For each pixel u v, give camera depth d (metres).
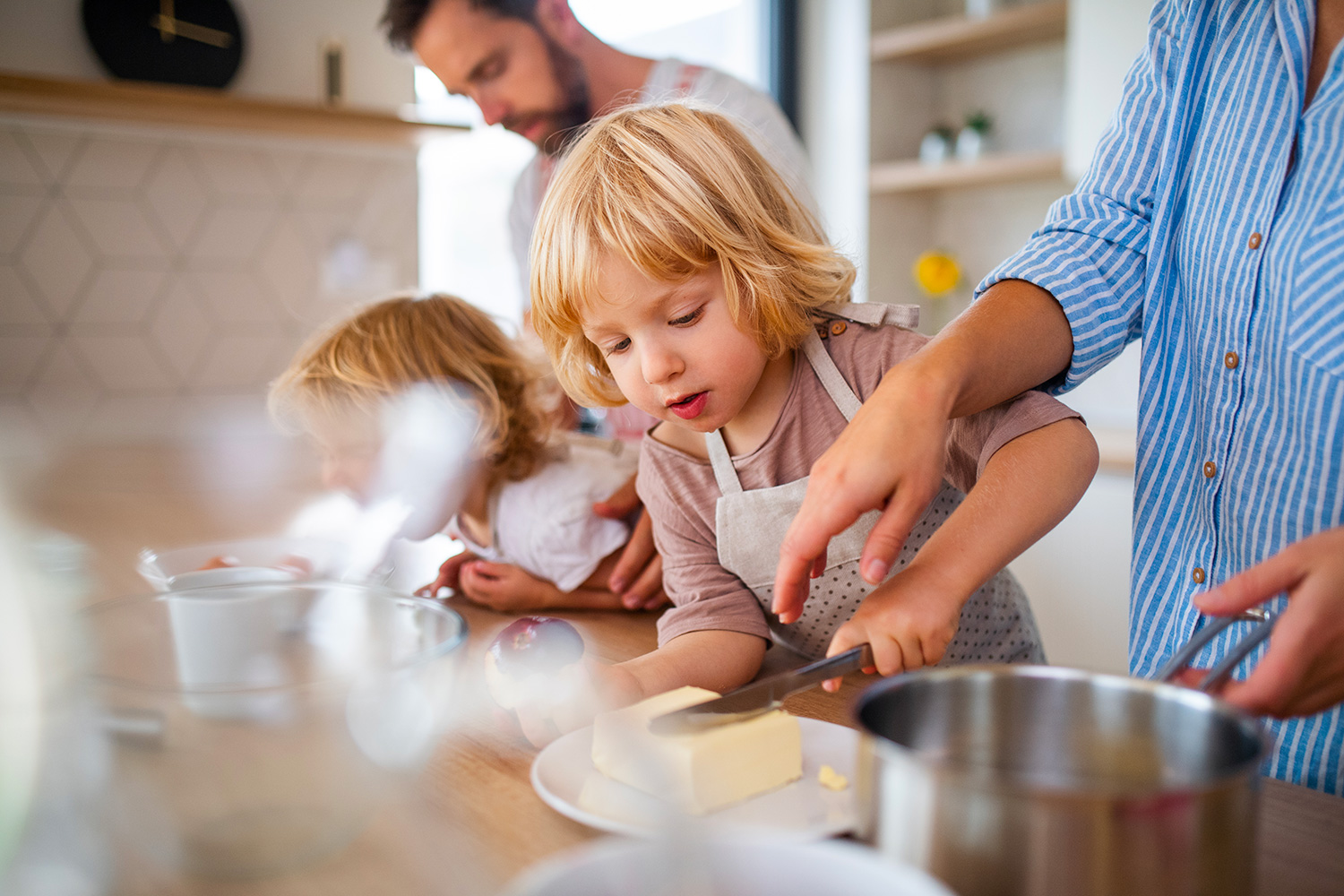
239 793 0.41
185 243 2.37
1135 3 2.17
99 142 2.24
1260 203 0.71
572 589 1.08
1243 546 0.75
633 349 0.84
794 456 0.92
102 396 2.29
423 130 2.31
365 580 1.01
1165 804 0.33
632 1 2.61
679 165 0.84
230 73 2.31
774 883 0.33
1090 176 0.84
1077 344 0.72
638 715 0.55
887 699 0.42
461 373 1.18
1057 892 0.33
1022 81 2.77
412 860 0.44
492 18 1.54
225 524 1.28
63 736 0.42
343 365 1.17
